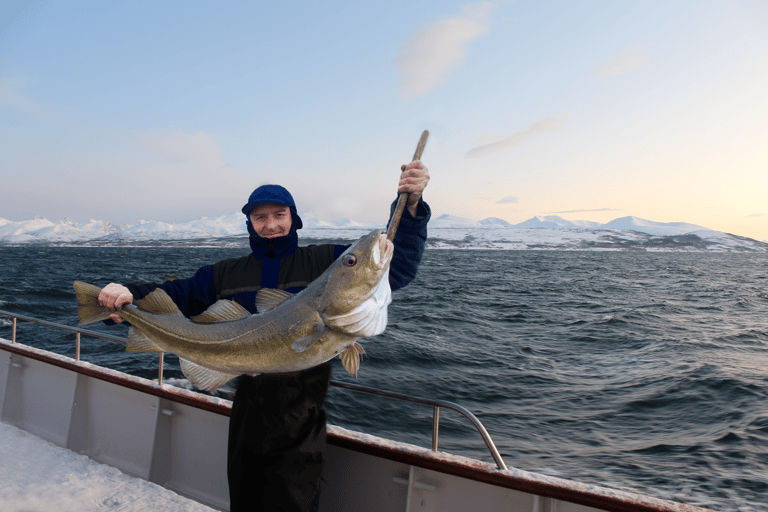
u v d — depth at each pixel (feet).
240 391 6.66
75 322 58.75
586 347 50.96
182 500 9.23
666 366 41.47
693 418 28.71
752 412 29.50
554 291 123.95
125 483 9.81
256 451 6.30
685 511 5.79
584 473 21.33
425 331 57.31
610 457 23.06
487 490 7.15
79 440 11.63
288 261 7.16
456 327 61.72
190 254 402.52
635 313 80.18
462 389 33.73
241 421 6.52
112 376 10.93
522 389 34.27
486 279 165.37
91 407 11.73
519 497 6.91
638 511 5.98
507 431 26.20
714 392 33.35
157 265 210.38
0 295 81.15
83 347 43.45
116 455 11.12
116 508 8.89
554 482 6.57
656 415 29.22
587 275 202.90
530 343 52.44
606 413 29.50
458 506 7.34
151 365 36.96
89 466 10.51
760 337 58.39
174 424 10.39
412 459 7.49
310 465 6.44
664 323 69.87
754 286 161.38
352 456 8.31
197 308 7.48
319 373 6.68
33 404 12.86
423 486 7.52
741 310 90.12
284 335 5.94
